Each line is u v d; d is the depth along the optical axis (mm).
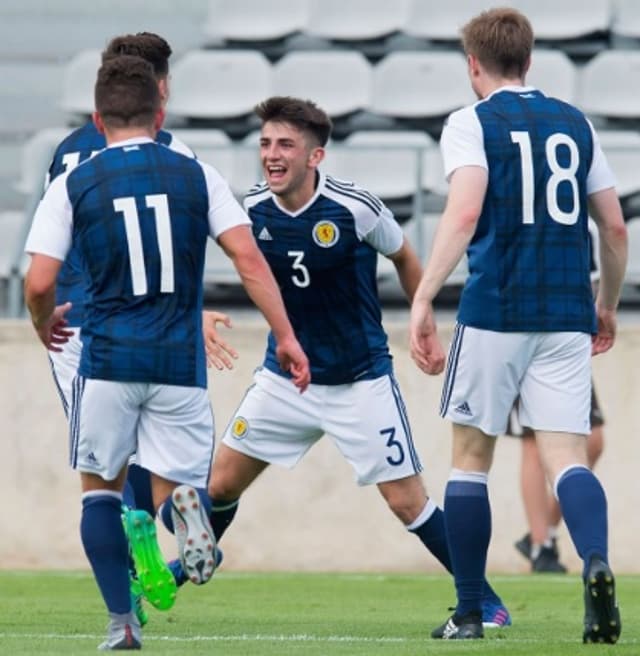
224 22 54500
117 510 17359
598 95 50750
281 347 17625
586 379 18781
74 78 52406
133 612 17406
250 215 21875
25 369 37031
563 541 36594
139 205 16891
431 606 26766
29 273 17016
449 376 18922
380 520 36500
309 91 52062
